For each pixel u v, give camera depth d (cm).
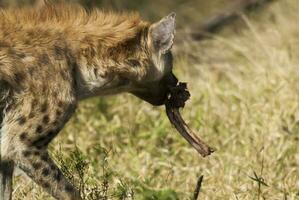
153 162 1747
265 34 2428
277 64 2133
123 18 1470
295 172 1698
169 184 1669
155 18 2845
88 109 1952
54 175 1370
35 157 1360
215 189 1631
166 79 1539
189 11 2861
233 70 2242
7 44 1360
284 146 1778
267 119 1883
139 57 1470
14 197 1551
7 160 1360
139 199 1540
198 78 2212
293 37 2398
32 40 1377
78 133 1853
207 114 1953
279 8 2644
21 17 1402
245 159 1738
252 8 2694
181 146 1830
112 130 1867
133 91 1527
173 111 1562
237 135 1850
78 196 1391
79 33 1423
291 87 1994
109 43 1441
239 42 2409
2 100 1353
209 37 2616
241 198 1600
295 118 1881
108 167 1656
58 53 1389
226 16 2700
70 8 1450
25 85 1356
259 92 2014
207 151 1554
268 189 1623
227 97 2017
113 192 1545
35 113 1360
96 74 1435
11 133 1355
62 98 1380
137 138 1858
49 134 1373
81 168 1520
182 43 2503
